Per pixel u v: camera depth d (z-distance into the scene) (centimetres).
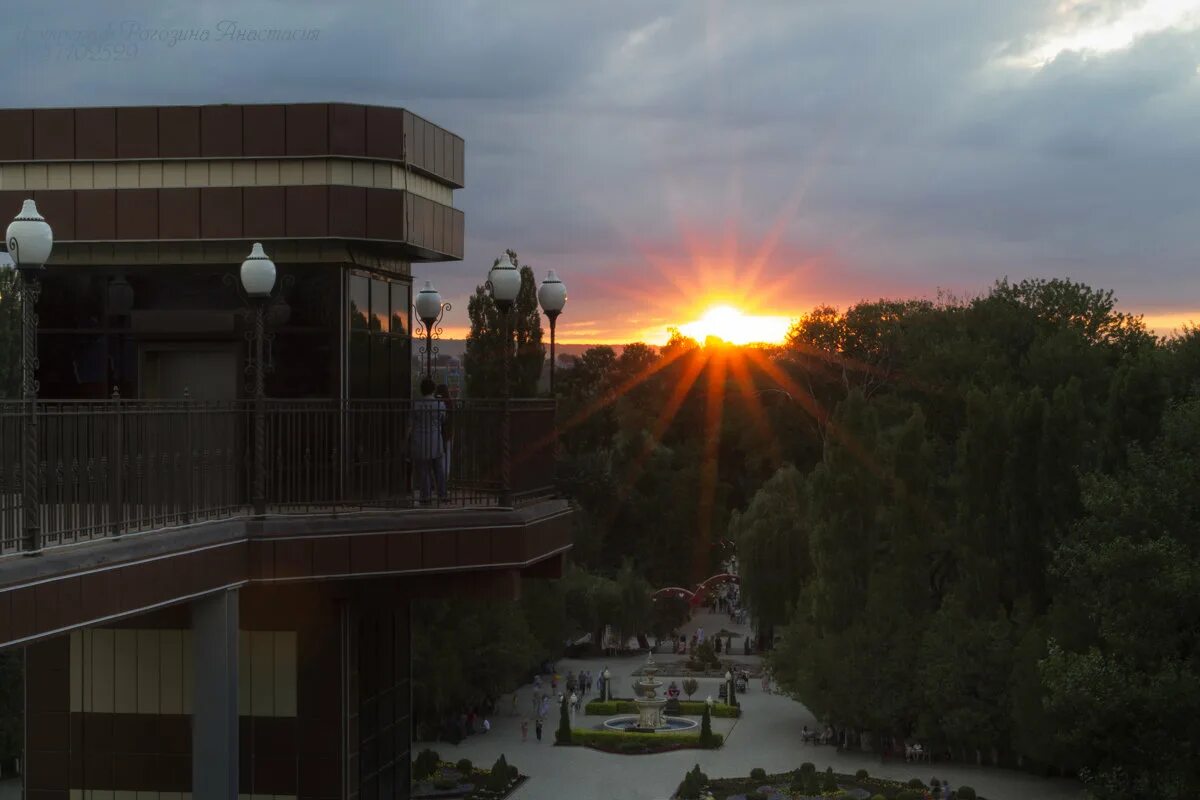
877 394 10544
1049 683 3594
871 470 6688
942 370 8294
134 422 1433
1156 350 6650
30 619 1176
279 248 1948
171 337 1972
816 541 6719
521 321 7288
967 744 6241
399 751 2184
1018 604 6184
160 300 1972
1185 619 3584
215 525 1552
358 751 1945
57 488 1291
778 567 8675
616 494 10138
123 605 1327
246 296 1845
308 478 1756
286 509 1762
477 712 7556
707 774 6091
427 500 1855
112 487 1380
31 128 1917
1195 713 3403
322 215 1872
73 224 1894
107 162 1923
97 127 1916
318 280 1952
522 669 7106
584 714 7562
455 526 1752
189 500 1552
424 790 5650
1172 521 3797
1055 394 6266
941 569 7094
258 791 1864
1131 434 5866
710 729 6756
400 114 1945
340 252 1944
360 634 2005
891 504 6681
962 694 6175
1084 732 3569
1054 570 4009
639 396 12331
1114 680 3469
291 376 1948
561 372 12031
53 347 1983
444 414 1898
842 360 10669
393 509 1789
